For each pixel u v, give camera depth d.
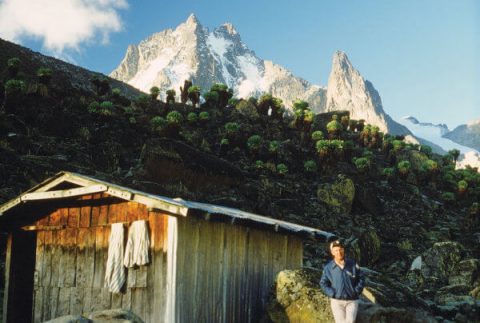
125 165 30.67
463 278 22.91
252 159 40.06
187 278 9.86
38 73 38.97
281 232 12.04
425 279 23.88
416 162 53.50
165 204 9.51
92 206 11.39
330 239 13.38
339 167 43.56
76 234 11.58
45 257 11.95
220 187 30.09
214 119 48.59
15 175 22.91
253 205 29.89
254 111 52.62
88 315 7.32
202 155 30.66
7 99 31.59
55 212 11.98
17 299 12.61
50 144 29.44
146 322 9.91
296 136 49.84
